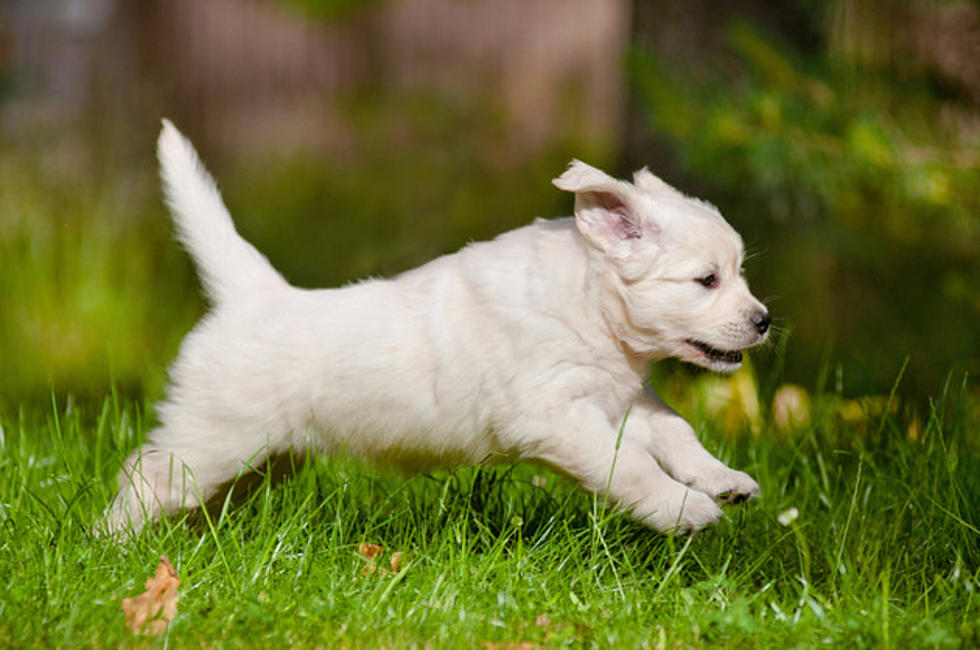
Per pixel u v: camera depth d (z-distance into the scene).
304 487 6.85
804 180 9.25
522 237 6.36
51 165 14.41
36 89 16.53
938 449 7.11
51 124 15.52
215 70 20.06
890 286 11.08
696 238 6.08
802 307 11.14
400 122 20.52
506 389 6.12
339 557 6.05
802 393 9.45
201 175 6.78
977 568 6.15
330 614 5.37
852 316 11.13
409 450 6.47
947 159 9.26
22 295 11.56
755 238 11.21
